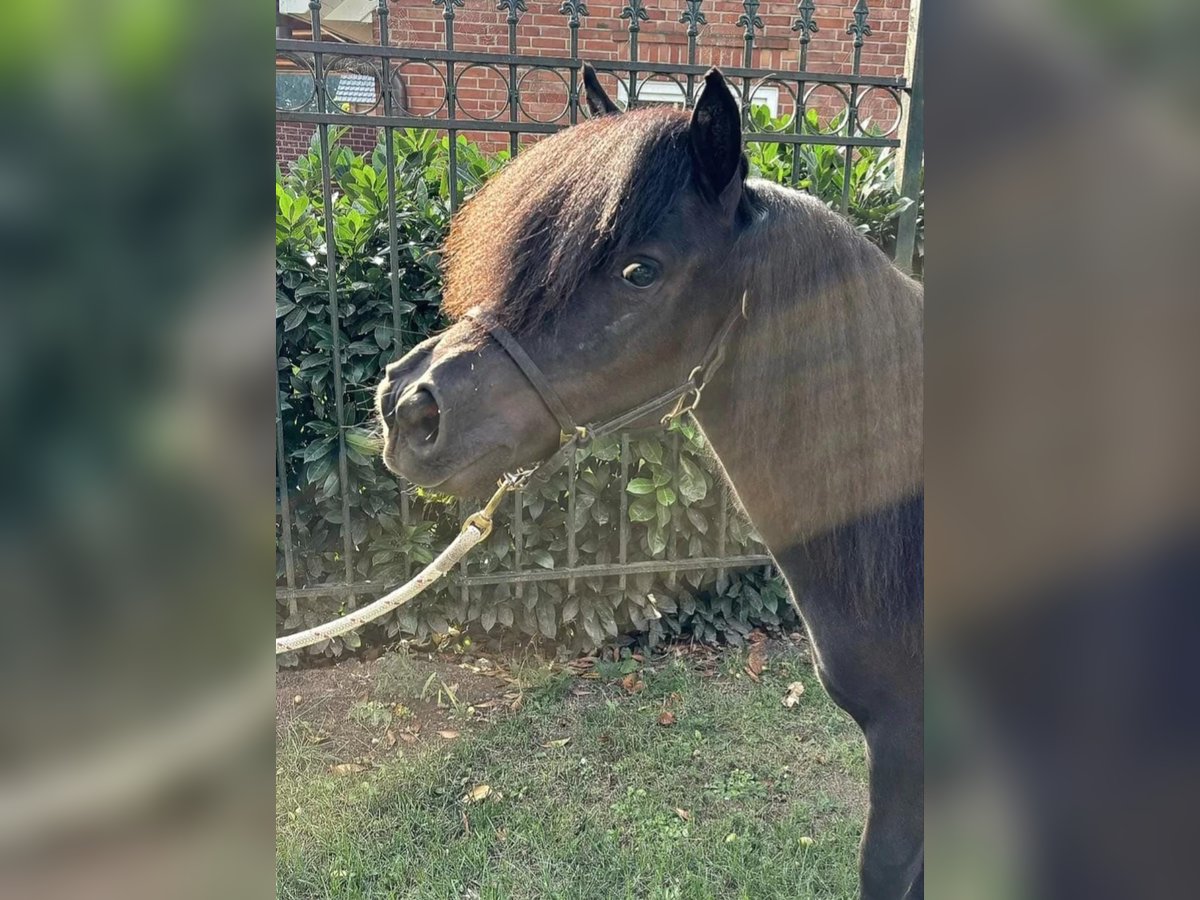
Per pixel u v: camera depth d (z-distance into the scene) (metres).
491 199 1.50
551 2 6.31
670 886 2.39
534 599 3.56
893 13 6.50
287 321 3.27
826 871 2.43
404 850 2.54
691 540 3.63
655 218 1.40
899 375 1.43
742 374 1.47
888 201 3.57
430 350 1.49
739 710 3.27
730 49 6.48
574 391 1.42
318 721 3.22
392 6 6.25
